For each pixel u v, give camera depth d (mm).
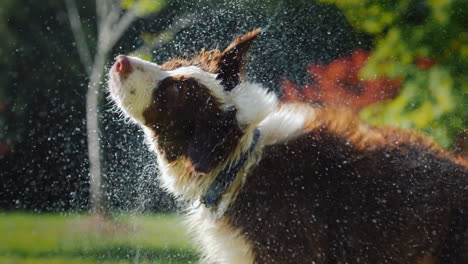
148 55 17000
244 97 6367
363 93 10953
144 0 17000
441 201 6109
